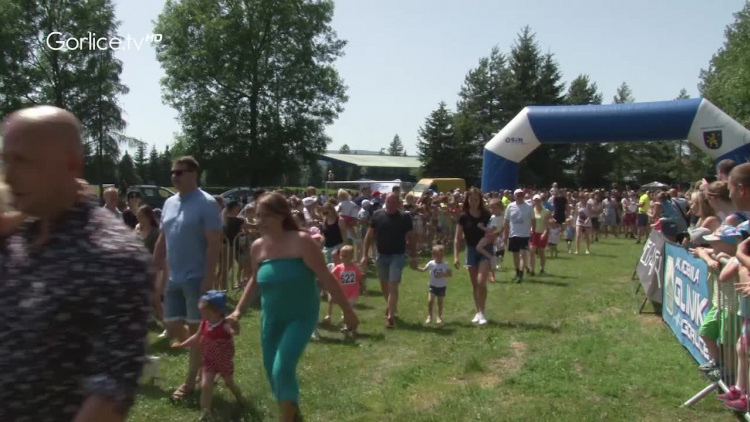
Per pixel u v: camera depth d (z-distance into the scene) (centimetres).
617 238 2644
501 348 754
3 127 199
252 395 580
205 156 4609
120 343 192
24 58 3988
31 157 194
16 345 190
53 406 192
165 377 640
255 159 4550
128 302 195
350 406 561
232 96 4606
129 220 1102
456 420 516
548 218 1444
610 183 6594
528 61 6719
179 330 576
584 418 513
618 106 2259
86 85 4050
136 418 525
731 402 513
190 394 577
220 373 538
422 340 820
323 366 702
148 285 201
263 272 464
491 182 2458
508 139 2405
